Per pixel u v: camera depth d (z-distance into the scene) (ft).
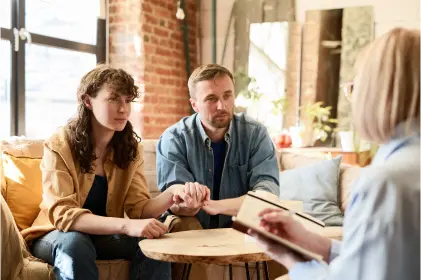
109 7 15.42
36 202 8.34
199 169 8.36
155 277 7.27
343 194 10.59
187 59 17.21
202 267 7.97
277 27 16.29
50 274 6.91
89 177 7.50
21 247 7.13
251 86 16.53
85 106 7.47
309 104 15.80
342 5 15.70
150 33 15.31
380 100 3.44
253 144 8.51
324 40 15.75
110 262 7.32
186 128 8.50
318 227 5.21
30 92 13.01
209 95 7.97
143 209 7.58
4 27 12.16
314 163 11.09
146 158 10.23
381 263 3.20
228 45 17.12
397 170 3.28
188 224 7.45
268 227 4.53
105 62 15.44
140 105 15.05
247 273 7.41
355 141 14.60
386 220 3.21
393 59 3.41
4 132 12.28
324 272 3.82
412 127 3.41
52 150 7.30
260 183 8.10
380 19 15.39
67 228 6.88
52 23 13.65
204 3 17.56
